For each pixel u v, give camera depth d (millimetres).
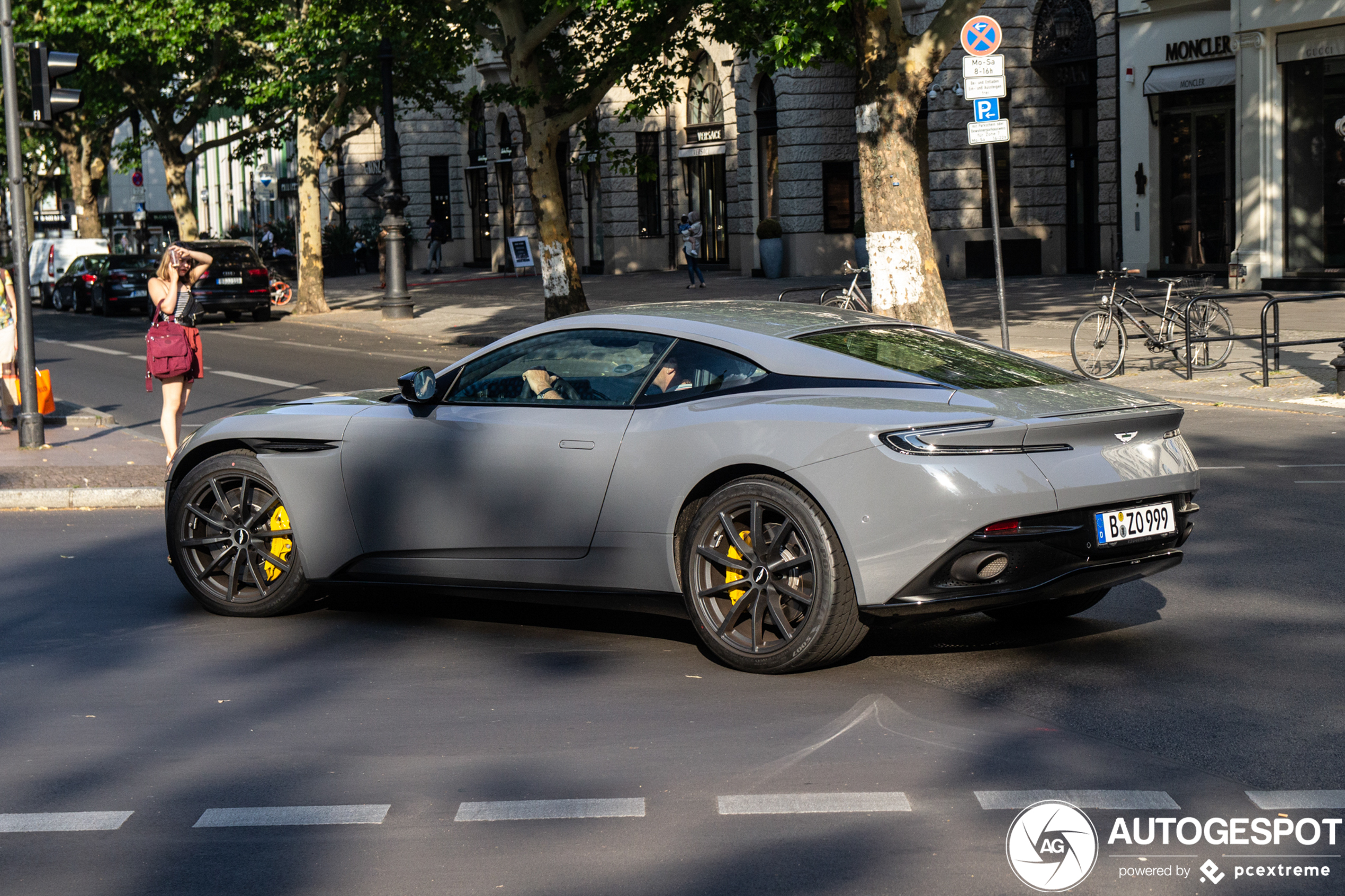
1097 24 29922
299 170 33406
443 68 26109
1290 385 14891
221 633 6840
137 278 36406
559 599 6375
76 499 10547
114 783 4703
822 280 33469
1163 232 28766
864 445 5461
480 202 53594
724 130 39781
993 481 5344
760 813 4309
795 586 5715
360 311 33562
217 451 7312
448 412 6660
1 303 14578
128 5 31188
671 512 5945
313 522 6934
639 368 6250
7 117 12523
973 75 14992
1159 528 5770
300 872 3943
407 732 5207
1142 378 16109
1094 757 4758
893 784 4531
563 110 22266
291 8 31953
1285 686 5516
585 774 4695
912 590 5398
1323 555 7824
